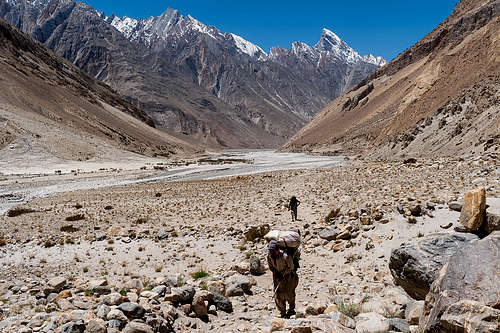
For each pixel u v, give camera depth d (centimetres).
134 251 1550
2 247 1703
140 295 768
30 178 5919
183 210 2523
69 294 830
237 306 825
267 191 3183
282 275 697
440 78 8294
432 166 2491
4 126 8356
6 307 840
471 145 4250
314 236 1463
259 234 1593
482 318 363
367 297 762
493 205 732
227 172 6994
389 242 1195
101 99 16825
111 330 560
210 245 1555
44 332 574
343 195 2119
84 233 1923
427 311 457
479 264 426
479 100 5128
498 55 6506
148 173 6994
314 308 693
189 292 776
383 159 6109
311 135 19325
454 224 1170
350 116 18000
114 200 3362
